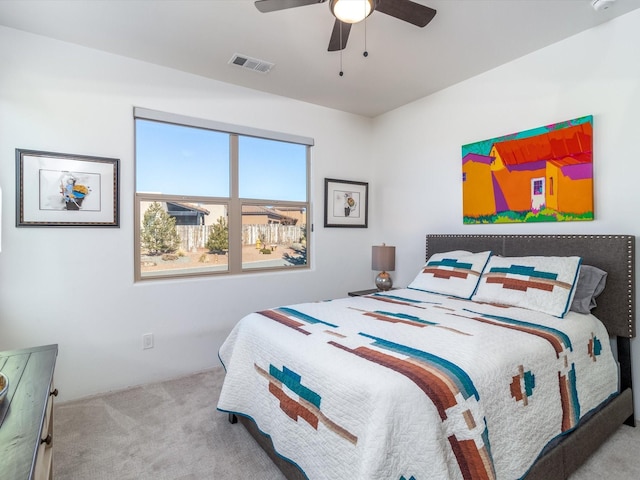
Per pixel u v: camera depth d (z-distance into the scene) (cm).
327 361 139
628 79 210
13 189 220
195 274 296
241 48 246
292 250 350
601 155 222
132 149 260
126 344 259
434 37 233
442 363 131
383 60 264
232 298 307
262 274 324
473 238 289
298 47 244
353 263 386
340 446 120
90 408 227
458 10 204
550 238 241
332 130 368
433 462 106
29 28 220
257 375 179
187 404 233
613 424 186
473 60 265
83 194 241
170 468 169
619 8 204
